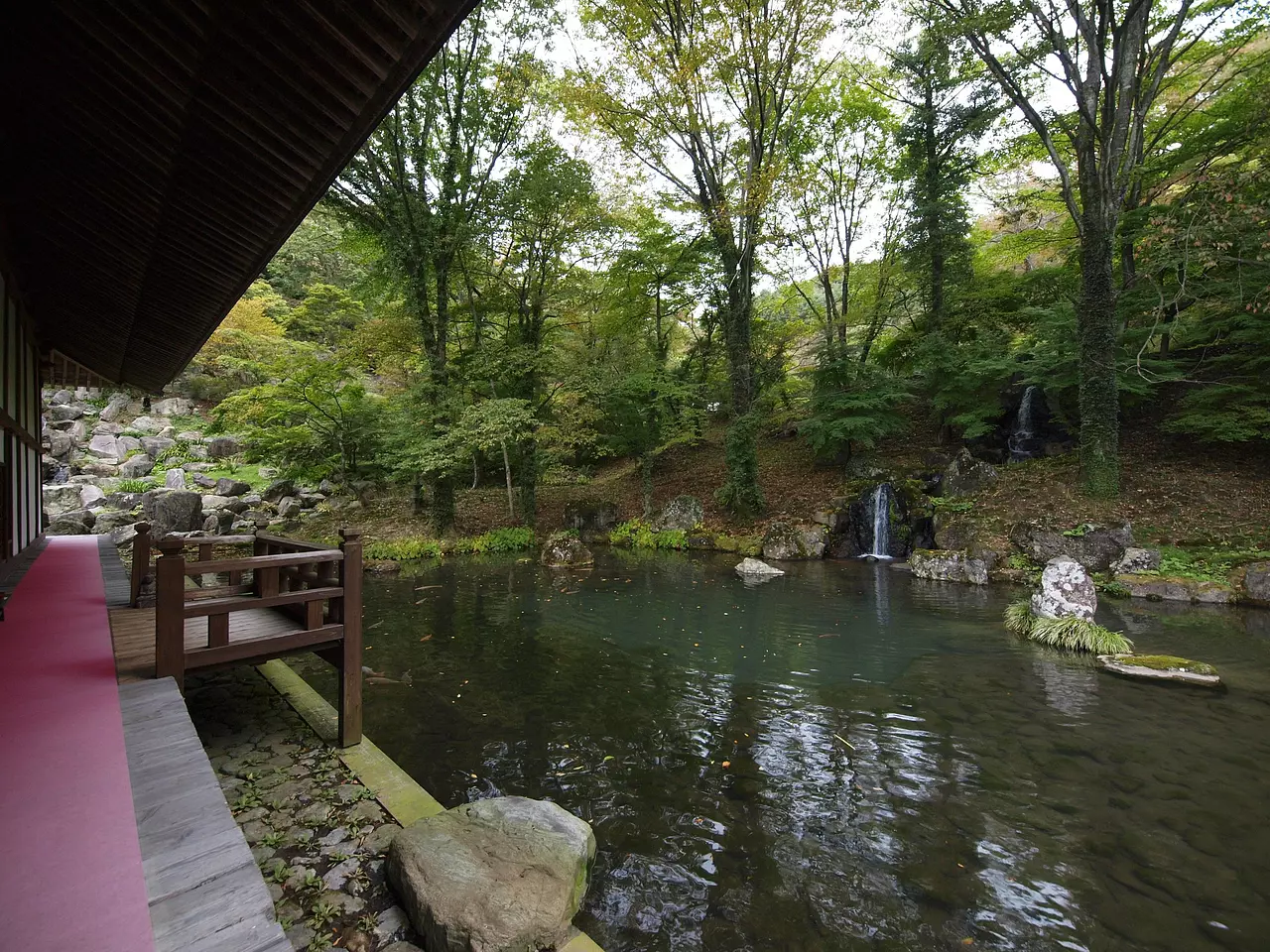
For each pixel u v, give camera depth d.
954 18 11.43
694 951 2.66
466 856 2.79
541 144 15.05
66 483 16.81
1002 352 14.79
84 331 9.75
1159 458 11.80
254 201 4.71
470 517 17.70
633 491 19.38
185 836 2.06
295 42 3.12
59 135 4.47
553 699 5.69
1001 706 5.39
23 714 2.96
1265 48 13.51
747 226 14.45
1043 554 10.30
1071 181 14.05
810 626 8.15
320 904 2.64
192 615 3.62
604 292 18.14
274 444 16.95
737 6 11.57
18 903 1.64
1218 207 8.19
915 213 15.73
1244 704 5.27
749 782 4.14
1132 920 2.84
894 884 3.12
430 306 15.42
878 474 15.11
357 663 4.27
